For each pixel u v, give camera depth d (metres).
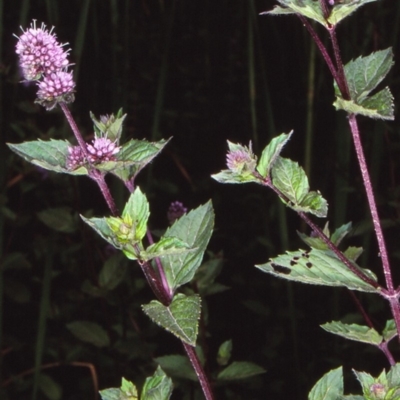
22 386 0.90
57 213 0.91
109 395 0.59
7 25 1.18
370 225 0.83
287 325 0.91
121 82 0.87
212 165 1.29
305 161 0.81
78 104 1.08
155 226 1.16
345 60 0.84
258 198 1.07
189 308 0.57
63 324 0.97
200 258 0.59
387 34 0.96
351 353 0.86
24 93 1.14
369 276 0.58
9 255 0.96
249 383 0.86
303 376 0.86
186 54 1.45
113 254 0.93
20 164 1.06
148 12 1.47
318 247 0.62
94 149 0.59
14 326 0.99
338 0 0.57
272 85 1.11
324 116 1.03
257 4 1.08
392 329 0.61
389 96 0.56
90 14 1.04
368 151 0.98
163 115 1.34
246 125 1.24
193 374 0.77
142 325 0.91
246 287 1.00
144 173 1.21
